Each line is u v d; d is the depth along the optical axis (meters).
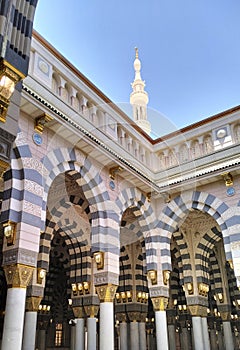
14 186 8.54
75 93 11.08
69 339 25.09
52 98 9.82
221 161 12.66
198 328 14.83
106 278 10.66
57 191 12.65
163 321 12.35
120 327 17.48
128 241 14.16
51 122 9.62
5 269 8.11
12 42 5.78
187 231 16.73
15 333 7.43
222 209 12.65
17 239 8.12
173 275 21.70
